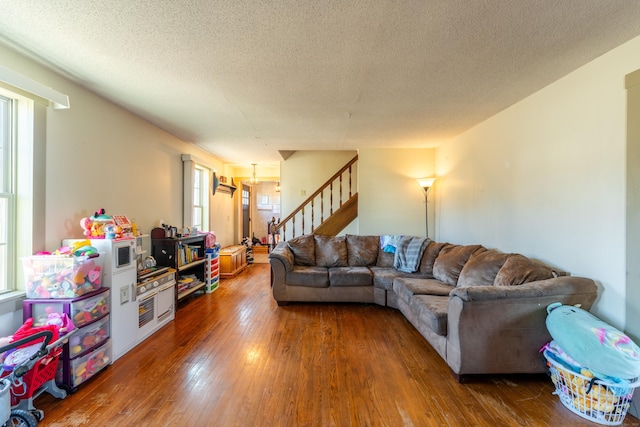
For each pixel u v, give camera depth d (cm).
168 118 346
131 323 264
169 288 333
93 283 221
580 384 179
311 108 311
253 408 187
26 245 215
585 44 192
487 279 278
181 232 409
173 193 427
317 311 370
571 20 168
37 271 206
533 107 272
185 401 193
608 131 202
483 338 209
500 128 322
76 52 201
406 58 209
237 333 301
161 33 179
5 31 177
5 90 197
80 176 258
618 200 196
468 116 337
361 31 177
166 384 212
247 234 933
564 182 238
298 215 631
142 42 189
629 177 187
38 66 218
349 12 160
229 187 655
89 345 217
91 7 155
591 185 215
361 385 212
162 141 396
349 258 448
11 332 202
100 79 242
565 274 234
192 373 226
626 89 189
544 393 203
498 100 289
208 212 546
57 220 235
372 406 189
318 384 213
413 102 294
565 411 185
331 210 565
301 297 390
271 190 1011
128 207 325
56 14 161
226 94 274
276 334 299
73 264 206
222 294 445
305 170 634
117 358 245
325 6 154
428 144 481
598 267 210
